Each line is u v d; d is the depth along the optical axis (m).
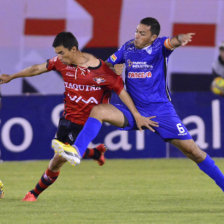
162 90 22.67
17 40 44.41
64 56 22.11
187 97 39.09
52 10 44.66
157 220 20.36
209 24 45.00
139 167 35.78
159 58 22.34
